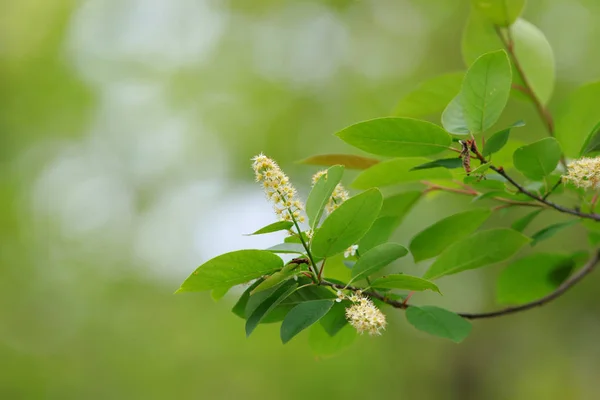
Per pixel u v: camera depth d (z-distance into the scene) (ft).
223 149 40.86
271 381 35.37
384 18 38.99
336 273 8.00
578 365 33.65
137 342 37.06
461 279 32.48
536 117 27.53
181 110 41.98
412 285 6.42
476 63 6.42
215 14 43.16
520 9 9.25
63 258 39.81
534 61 9.48
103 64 42.78
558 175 7.55
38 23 42.42
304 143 38.65
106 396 35.91
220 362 35.96
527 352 34.83
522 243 7.70
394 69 38.04
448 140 6.68
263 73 41.29
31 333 37.52
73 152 42.68
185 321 37.42
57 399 35.63
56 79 42.06
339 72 39.81
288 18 42.09
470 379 35.86
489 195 7.65
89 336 37.52
